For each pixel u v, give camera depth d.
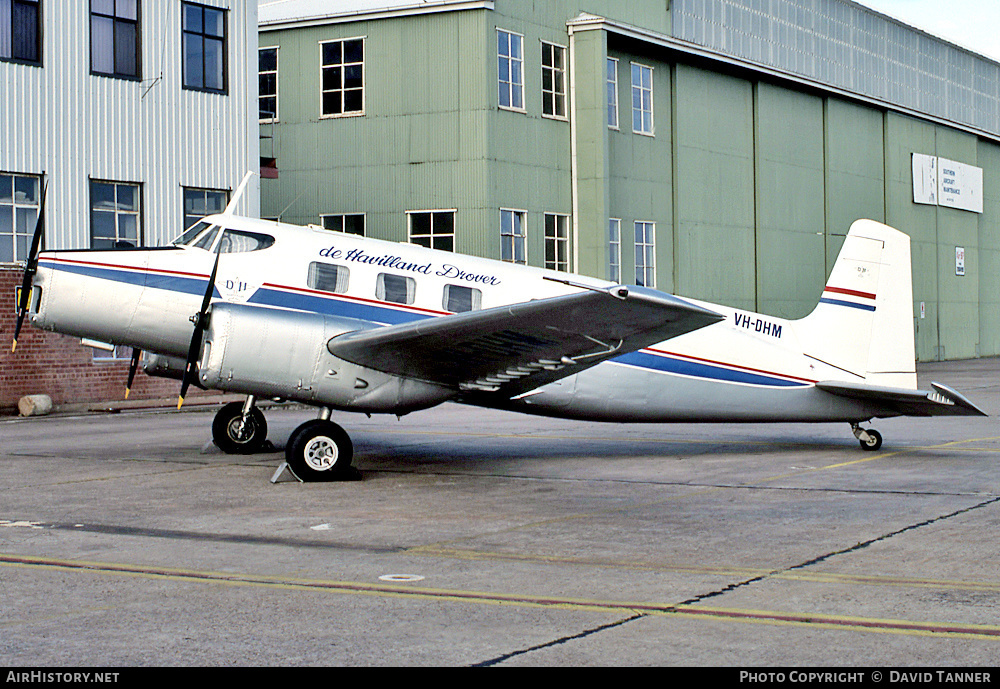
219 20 26.41
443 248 31.23
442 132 31.12
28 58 22.95
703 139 38.19
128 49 24.69
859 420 16.12
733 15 40.00
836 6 45.41
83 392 24.22
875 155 47.22
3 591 7.68
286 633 6.61
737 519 10.46
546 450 16.56
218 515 10.84
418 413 24.19
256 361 12.83
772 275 41.16
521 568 8.39
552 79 33.09
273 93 33.28
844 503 11.32
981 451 16.03
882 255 16.11
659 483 12.98
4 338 22.75
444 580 7.99
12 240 22.80
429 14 31.12
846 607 7.14
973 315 54.19
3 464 14.88
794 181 42.38
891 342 16.12
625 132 35.03
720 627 6.68
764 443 17.41
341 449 13.20
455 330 12.09
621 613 7.03
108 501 11.71
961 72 54.59
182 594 7.59
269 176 29.23
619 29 33.62
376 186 31.97
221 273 13.77
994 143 56.94
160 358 15.63
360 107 32.09
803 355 15.87
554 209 33.00
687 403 15.42
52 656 6.16
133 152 24.67
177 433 19.36
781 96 41.75
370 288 14.11
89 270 13.52
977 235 54.81
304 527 10.18
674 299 10.84
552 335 12.14
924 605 7.17
